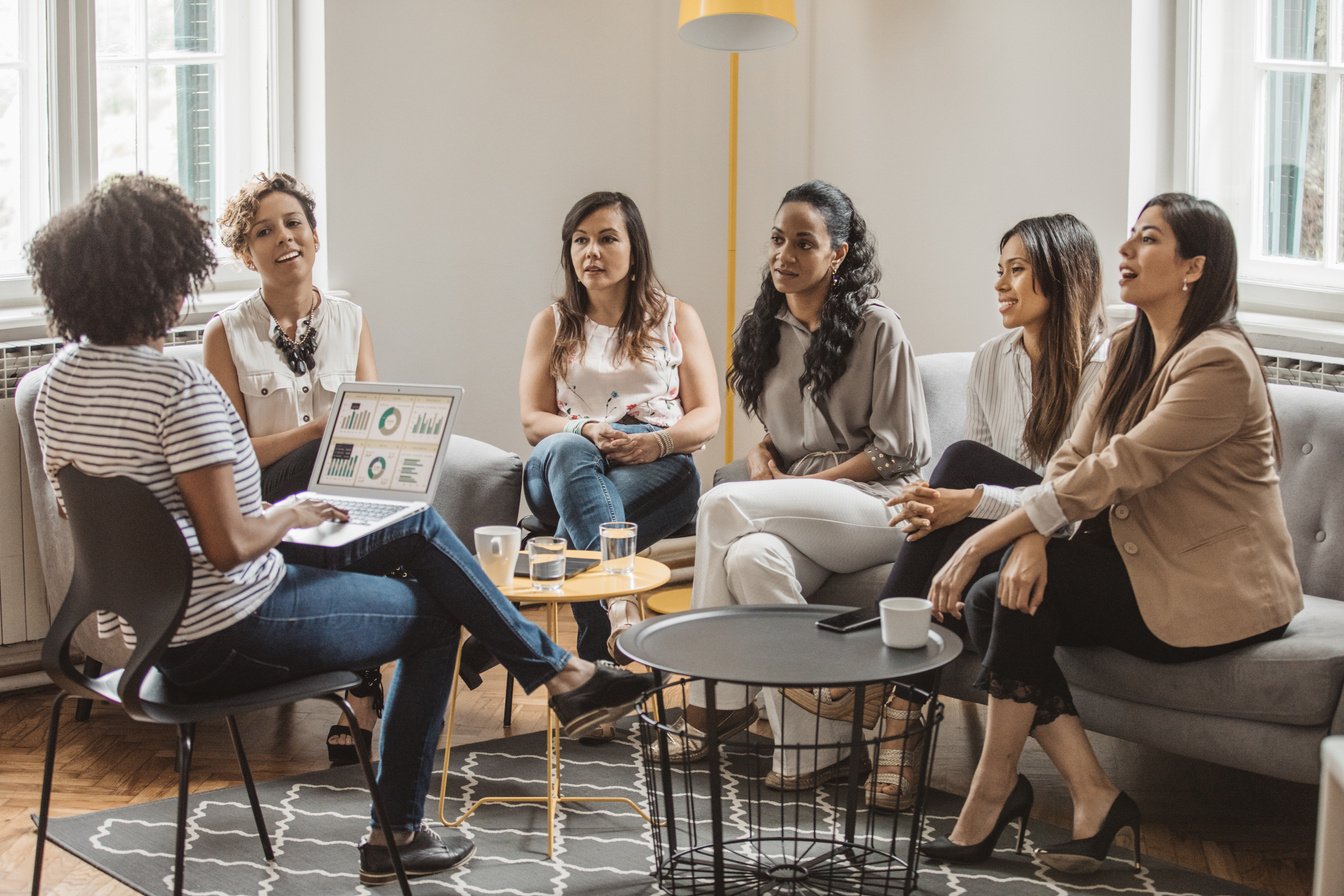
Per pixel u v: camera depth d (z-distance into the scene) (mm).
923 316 4387
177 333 3824
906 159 4379
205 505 2029
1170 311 2559
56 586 3336
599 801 2809
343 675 2232
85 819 2752
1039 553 2498
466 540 3361
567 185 4609
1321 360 3305
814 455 3346
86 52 3779
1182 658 2508
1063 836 2650
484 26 4395
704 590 2965
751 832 2527
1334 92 3598
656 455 3494
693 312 3768
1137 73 3771
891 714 2775
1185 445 2430
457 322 4438
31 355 3549
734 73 4547
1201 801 2854
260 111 4211
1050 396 2986
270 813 2775
